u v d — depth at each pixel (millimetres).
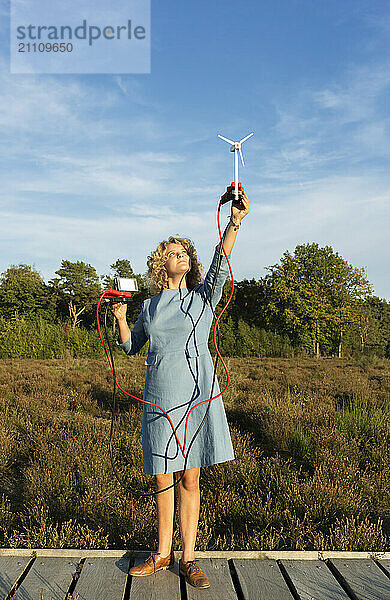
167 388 2861
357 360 25906
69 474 5004
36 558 3160
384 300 64500
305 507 4438
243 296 50000
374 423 7250
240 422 8078
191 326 2906
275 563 3131
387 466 5660
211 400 2879
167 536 2998
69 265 63562
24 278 63688
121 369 15867
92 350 23906
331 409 8039
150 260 3064
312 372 17484
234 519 4402
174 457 2836
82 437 6242
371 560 3195
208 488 5172
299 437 6559
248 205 2879
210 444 2832
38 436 6504
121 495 4723
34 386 11555
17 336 23625
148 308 2996
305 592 2803
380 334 52625
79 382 12383
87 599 2678
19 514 4383
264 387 11484
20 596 2701
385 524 4477
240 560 3156
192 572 2857
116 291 2986
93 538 3783
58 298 63500
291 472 5387
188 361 2883
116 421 7547
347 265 45094
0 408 8750
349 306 43719
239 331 30906
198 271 3131
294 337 42406
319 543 3791
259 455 6297
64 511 4449
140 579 2893
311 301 42062
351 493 4695
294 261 44562
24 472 5418
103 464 5348
